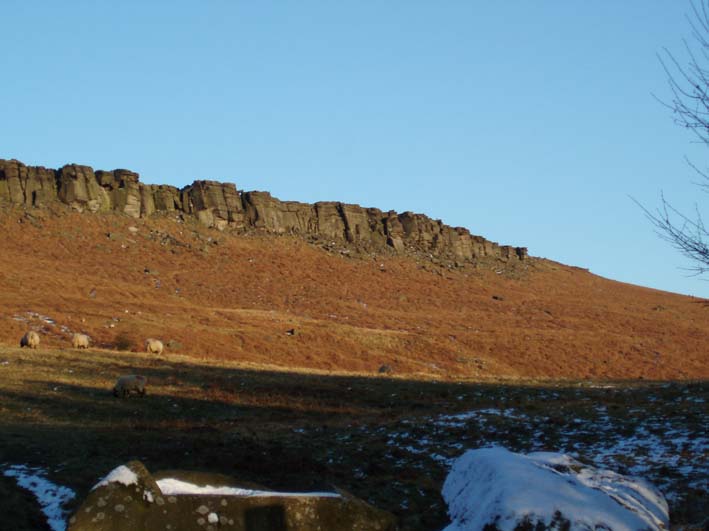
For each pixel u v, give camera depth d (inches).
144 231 5182.1
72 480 735.1
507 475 438.0
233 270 4899.1
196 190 5802.2
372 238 6412.4
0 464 784.9
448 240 6845.5
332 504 405.1
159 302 3757.4
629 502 450.3
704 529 540.4
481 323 4510.3
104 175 5398.6
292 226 6112.2
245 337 2957.7
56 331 2551.7
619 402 1153.4
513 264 7135.8
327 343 3122.5
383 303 4832.7
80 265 4298.7
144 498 382.9
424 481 765.9
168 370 1507.1
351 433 1005.8
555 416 1046.4
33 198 5068.9
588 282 7239.2
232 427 1043.3
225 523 385.7
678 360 3976.4
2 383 1241.4
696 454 785.6
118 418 1078.4
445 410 1170.0
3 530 596.4
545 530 394.9
